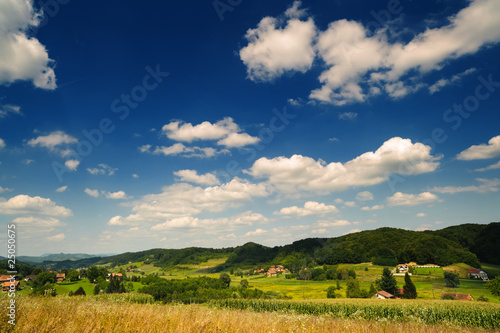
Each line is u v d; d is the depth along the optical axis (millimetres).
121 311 11352
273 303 47969
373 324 14828
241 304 49656
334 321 14688
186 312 12688
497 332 21938
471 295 74062
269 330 10344
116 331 8258
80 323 8578
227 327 9719
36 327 7621
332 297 86688
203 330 8805
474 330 20594
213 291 86562
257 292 90688
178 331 8438
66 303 12930
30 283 73375
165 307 15125
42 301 12305
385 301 53656
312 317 15680
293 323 11828
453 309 33531
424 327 16031
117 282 90750
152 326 8930
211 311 13625
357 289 86375
